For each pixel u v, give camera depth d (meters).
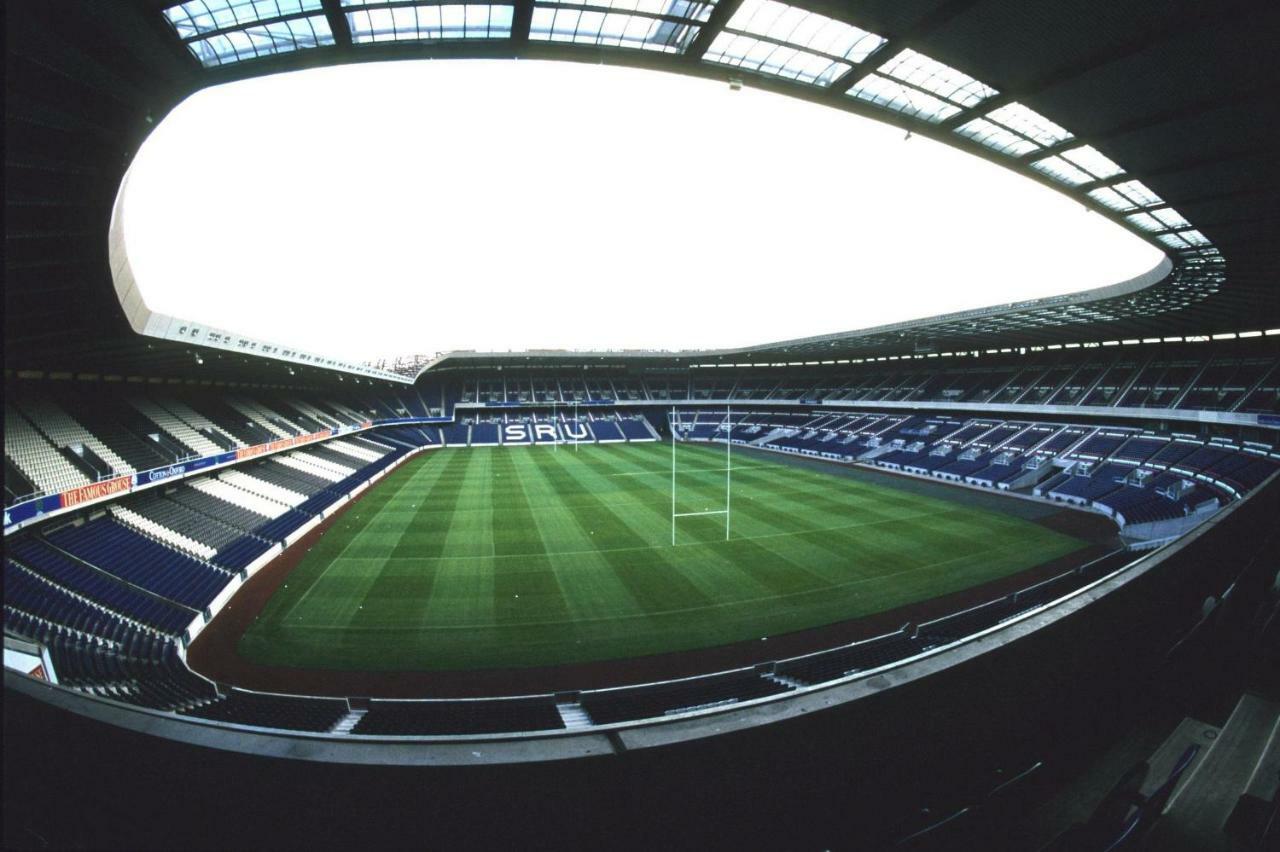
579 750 3.22
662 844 3.29
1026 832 4.24
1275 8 8.52
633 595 21.59
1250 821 4.58
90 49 9.05
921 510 34.41
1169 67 10.15
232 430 36.38
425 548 27.00
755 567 24.44
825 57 11.05
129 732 3.33
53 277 15.71
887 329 45.38
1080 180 16.31
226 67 10.38
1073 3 8.76
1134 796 4.36
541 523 31.06
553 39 10.31
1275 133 12.09
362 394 64.94
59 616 16.17
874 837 3.75
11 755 3.45
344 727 12.98
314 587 22.48
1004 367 57.97
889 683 3.86
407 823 3.11
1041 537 28.97
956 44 10.01
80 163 11.80
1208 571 7.00
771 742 3.48
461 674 16.47
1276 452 33.69
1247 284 25.47
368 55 10.46
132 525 23.62
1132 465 38.72
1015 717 4.46
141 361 27.47
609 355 72.31
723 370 86.19
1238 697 6.02
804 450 59.62
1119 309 33.41
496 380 79.56
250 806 3.18
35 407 25.73
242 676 16.33
